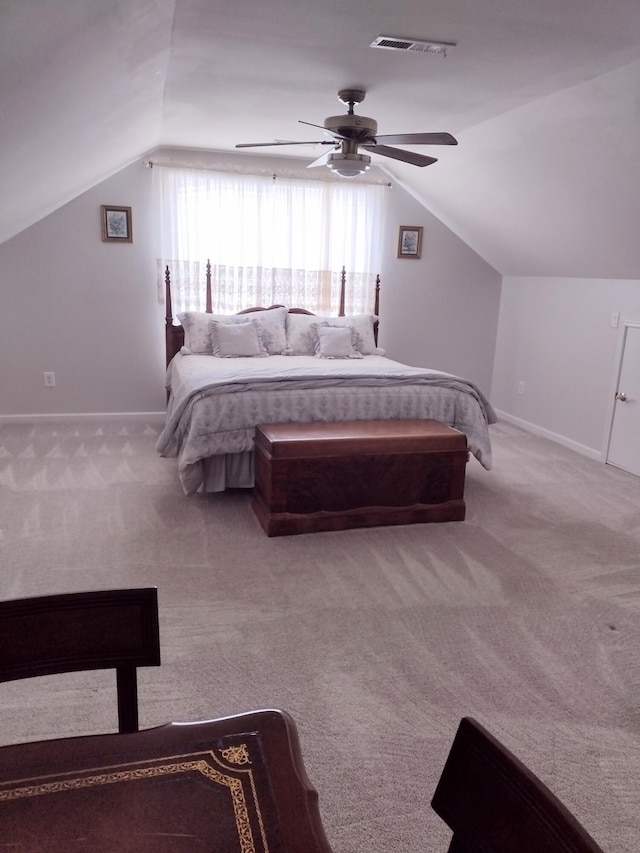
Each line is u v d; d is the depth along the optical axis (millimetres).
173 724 973
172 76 3174
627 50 2637
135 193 4961
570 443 5055
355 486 3293
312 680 2100
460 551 3105
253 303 5332
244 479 3691
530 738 1870
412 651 2277
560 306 5133
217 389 3510
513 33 2535
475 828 797
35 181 3395
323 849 754
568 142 3514
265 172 5113
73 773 861
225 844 756
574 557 3072
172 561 2902
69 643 1124
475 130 4016
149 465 4254
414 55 2828
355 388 3730
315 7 2324
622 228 3902
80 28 1813
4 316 4918
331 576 2812
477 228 5340
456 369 6082
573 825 699
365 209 5426
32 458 4312
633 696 2070
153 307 5199
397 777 1711
